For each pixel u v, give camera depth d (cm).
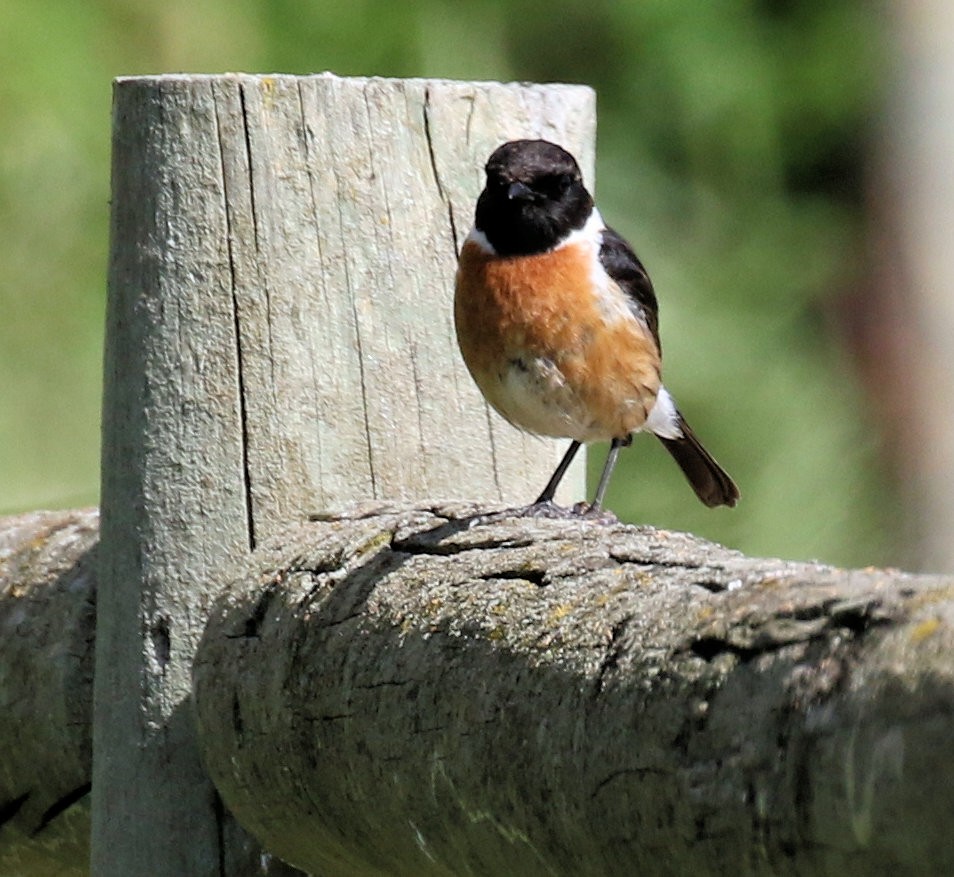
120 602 663
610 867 434
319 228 672
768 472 1429
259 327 661
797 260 1544
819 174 1706
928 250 1769
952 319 1773
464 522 591
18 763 729
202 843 652
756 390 1443
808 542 1430
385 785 531
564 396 781
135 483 659
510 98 742
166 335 656
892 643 363
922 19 1716
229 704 610
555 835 452
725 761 390
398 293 690
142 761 656
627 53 1510
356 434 679
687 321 1430
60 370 1311
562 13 1482
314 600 588
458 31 1448
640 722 417
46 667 706
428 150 704
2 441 1280
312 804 579
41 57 1298
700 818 395
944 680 347
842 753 362
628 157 1505
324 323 673
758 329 1467
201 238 655
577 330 772
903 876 352
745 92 1520
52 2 1313
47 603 721
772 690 385
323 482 670
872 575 403
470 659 497
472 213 722
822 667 376
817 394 1503
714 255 1499
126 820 661
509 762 466
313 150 672
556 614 475
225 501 656
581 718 440
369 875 589
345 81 681
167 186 655
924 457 1762
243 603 620
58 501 1265
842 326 1728
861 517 1546
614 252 795
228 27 1349
